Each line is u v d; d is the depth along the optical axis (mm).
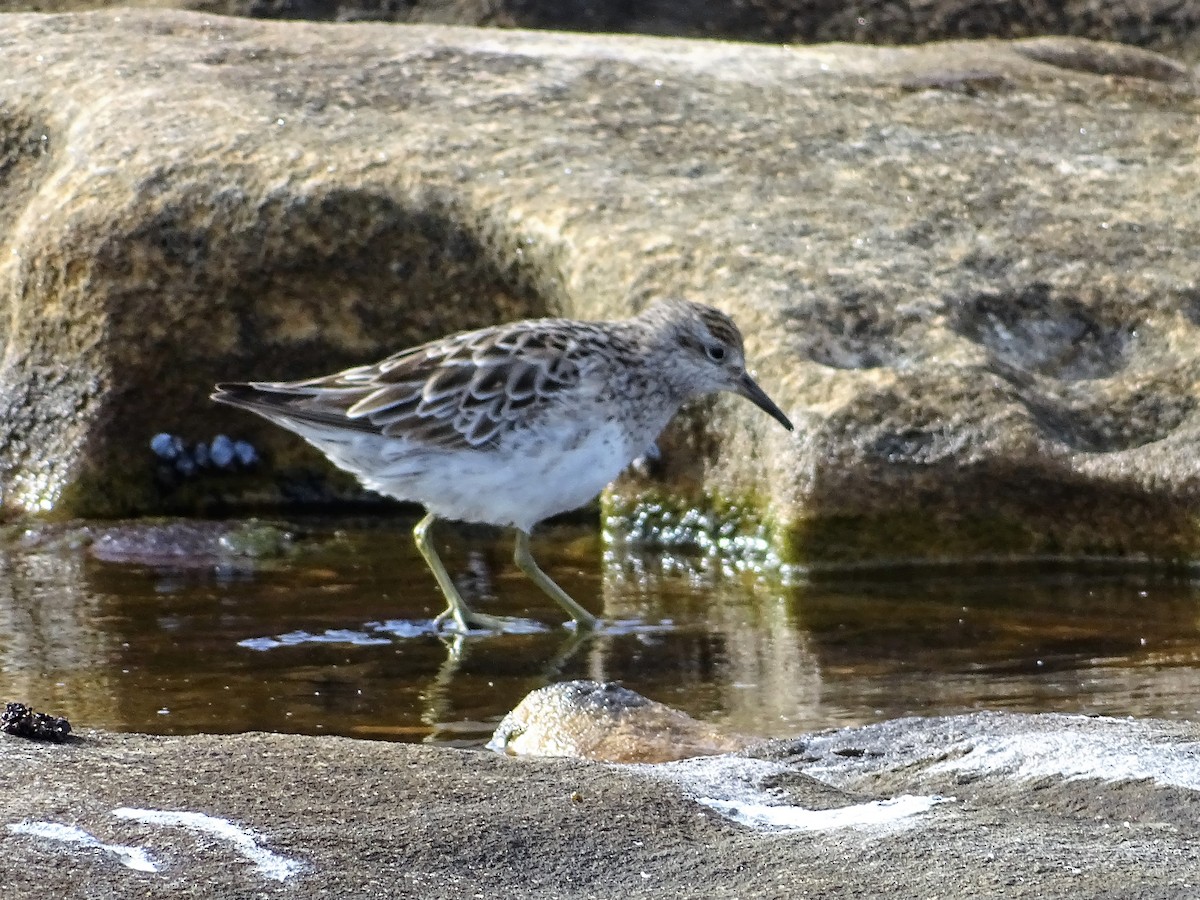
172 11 17844
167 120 15281
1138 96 17109
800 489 12422
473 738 8867
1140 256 13875
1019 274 13656
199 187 14531
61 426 14453
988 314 13398
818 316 13102
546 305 14281
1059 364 13281
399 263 14469
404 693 9750
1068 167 15289
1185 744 7793
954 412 12523
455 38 17266
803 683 9719
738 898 5949
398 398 10898
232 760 7098
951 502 12453
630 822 6691
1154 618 10984
